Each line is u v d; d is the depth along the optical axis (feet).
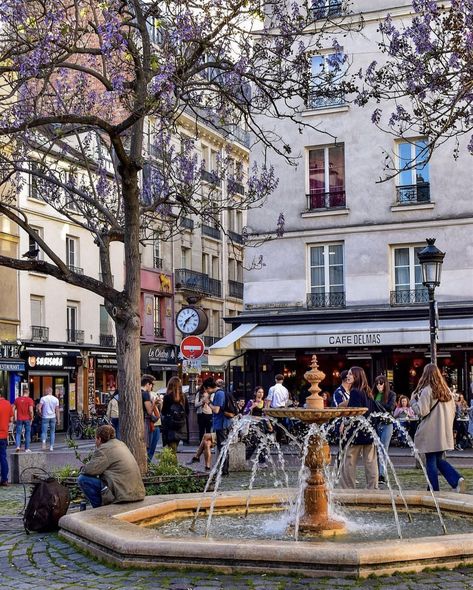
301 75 52.16
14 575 26.50
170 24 46.47
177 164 70.59
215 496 35.42
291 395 99.76
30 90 56.90
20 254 123.24
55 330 130.82
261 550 24.91
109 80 48.39
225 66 48.83
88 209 59.00
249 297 105.19
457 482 40.29
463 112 45.03
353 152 100.32
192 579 24.54
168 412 59.62
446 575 24.39
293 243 103.45
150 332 153.79
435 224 96.12
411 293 97.30
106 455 34.65
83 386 135.54
